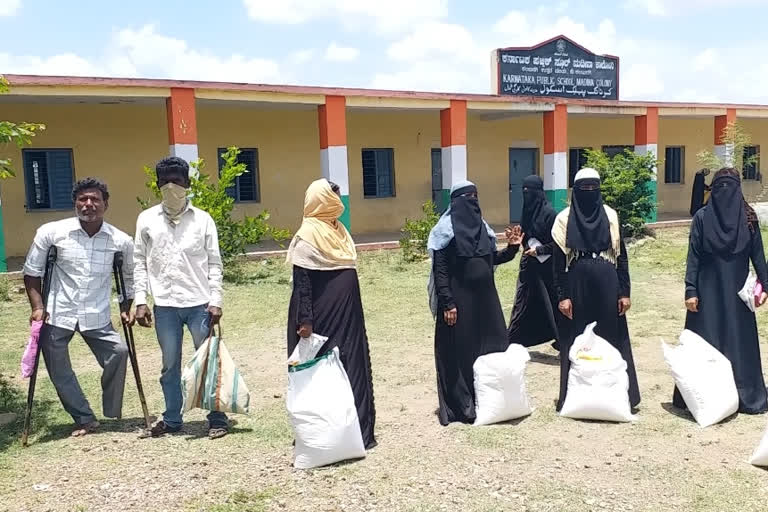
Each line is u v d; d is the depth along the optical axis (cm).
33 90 1101
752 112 1862
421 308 909
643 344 702
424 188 1762
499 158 1844
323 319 420
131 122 1412
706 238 484
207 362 448
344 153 1395
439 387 485
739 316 479
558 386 565
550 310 638
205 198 1129
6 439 462
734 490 361
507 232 511
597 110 1656
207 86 1239
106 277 468
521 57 1642
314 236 417
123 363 474
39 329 450
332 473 393
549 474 386
